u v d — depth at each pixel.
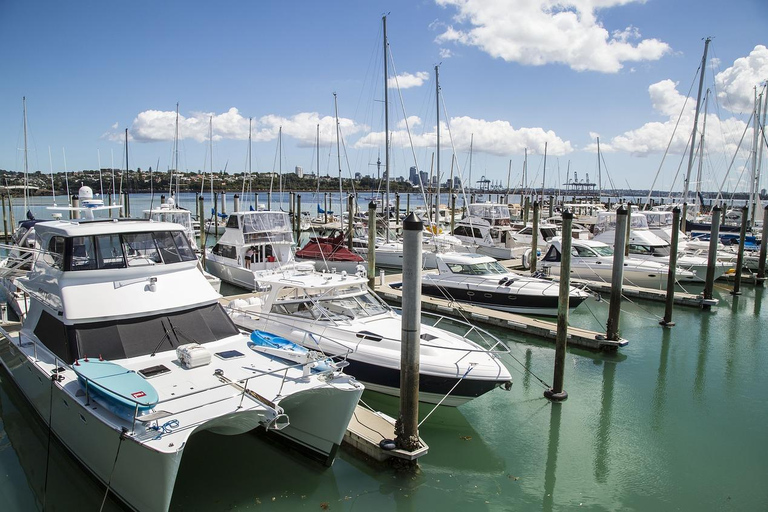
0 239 34.91
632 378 12.44
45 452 8.61
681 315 18.33
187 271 9.34
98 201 13.56
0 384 10.72
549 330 14.95
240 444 8.77
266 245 21.39
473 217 32.62
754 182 35.91
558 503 7.61
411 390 7.96
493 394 11.39
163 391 6.94
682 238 27.95
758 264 24.66
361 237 29.48
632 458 8.88
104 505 7.20
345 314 11.29
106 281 8.46
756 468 8.57
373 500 7.56
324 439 7.93
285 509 7.25
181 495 7.44
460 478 8.20
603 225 26.95
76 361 7.42
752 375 12.70
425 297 18.83
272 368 7.88
